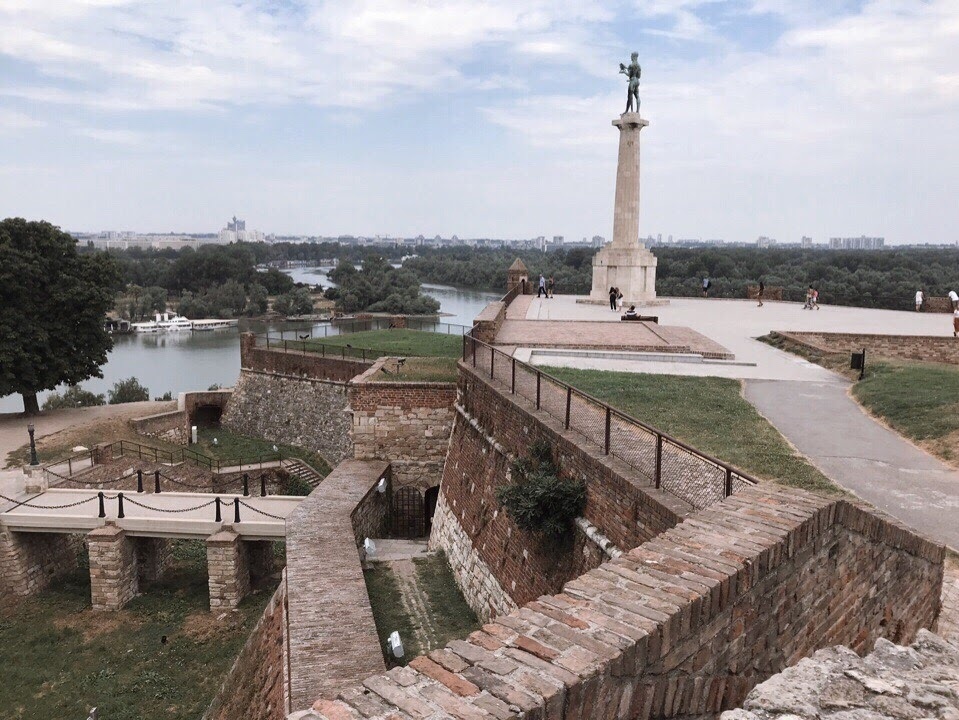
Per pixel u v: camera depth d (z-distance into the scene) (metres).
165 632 20.45
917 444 14.53
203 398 42.72
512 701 3.74
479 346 19.23
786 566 6.15
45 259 37.72
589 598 4.97
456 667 4.08
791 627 6.40
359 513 21.17
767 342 28.61
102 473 28.44
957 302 30.48
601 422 11.72
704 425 15.11
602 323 32.47
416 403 25.84
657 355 24.09
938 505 11.37
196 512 23.50
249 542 22.88
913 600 8.91
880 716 4.22
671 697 4.85
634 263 42.94
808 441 14.58
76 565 25.14
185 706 16.97
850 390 19.59
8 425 37.38
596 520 10.70
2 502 24.12
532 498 11.52
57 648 19.73
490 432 16.39
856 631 7.77
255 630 16.66
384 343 41.44
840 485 12.02
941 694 4.43
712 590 5.12
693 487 8.78
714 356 24.25
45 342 37.88
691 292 75.56
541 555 12.54
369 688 3.87
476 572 15.74
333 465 36.00
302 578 15.34
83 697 17.34
